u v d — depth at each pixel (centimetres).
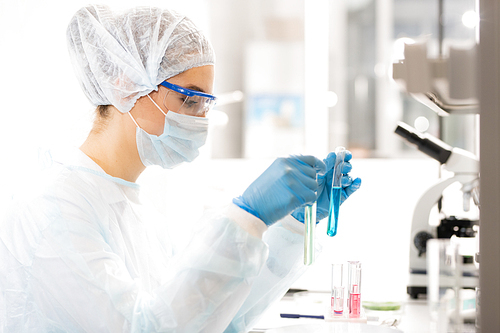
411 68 117
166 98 97
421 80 117
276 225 108
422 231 143
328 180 104
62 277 82
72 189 90
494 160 68
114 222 95
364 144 314
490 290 68
